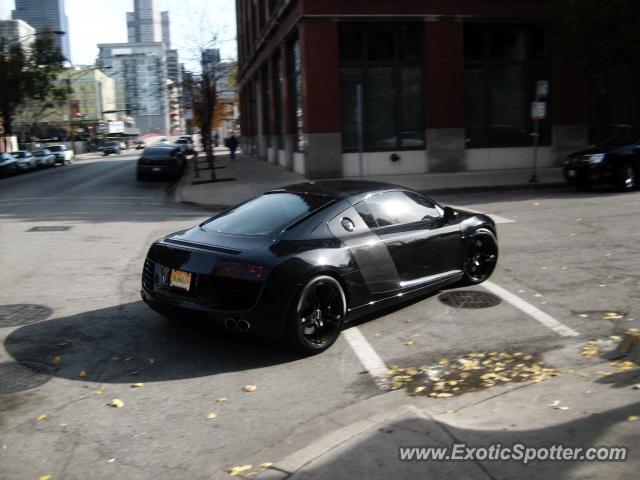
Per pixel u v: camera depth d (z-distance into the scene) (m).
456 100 22.06
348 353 5.55
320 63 20.98
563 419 3.97
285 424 4.30
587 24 17.83
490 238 7.62
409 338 5.88
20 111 53.91
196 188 21.91
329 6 20.81
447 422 4.01
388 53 21.80
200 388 4.89
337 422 4.23
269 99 34.56
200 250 5.43
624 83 22.19
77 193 22.22
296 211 5.88
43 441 4.08
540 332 5.95
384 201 6.43
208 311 5.22
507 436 3.78
